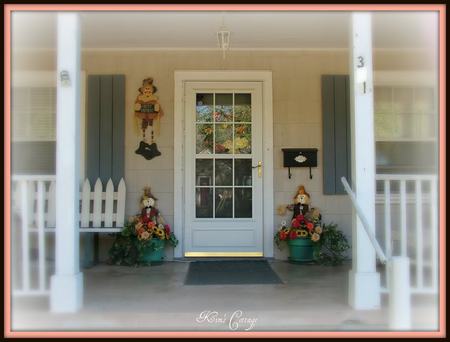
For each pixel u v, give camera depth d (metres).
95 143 6.00
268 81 6.11
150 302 4.00
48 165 5.86
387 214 4.18
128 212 6.00
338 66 6.13
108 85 6.04
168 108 6.07
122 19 4.93
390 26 5.06
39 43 5.61
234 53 6.12
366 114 3.96
